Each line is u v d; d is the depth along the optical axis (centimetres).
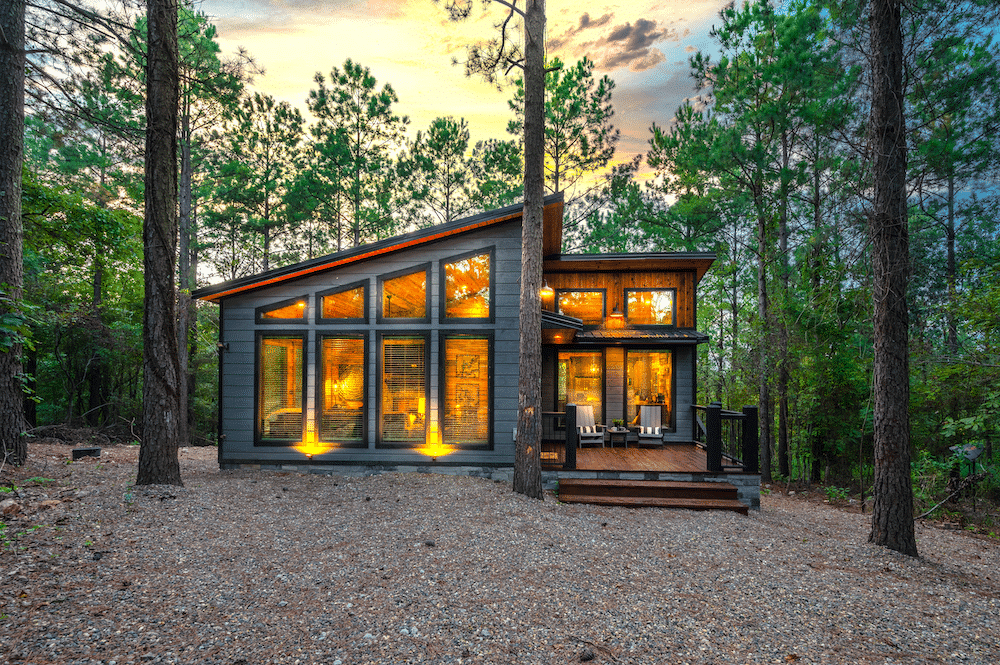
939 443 1137
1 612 352
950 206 1513
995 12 655
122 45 843
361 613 391
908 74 655
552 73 2138
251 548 521
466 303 974
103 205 1159
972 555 689
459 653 340
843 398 1377
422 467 960
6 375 770
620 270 1317
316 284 989
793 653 357
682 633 382
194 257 2245
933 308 1116
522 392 830
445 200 2503
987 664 351
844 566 560
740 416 892
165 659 315
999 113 1024
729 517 786
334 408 977
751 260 1981
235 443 973
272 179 2222
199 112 1720
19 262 796
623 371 1275
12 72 791
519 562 521
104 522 552
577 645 359
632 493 857
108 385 1967
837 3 705
